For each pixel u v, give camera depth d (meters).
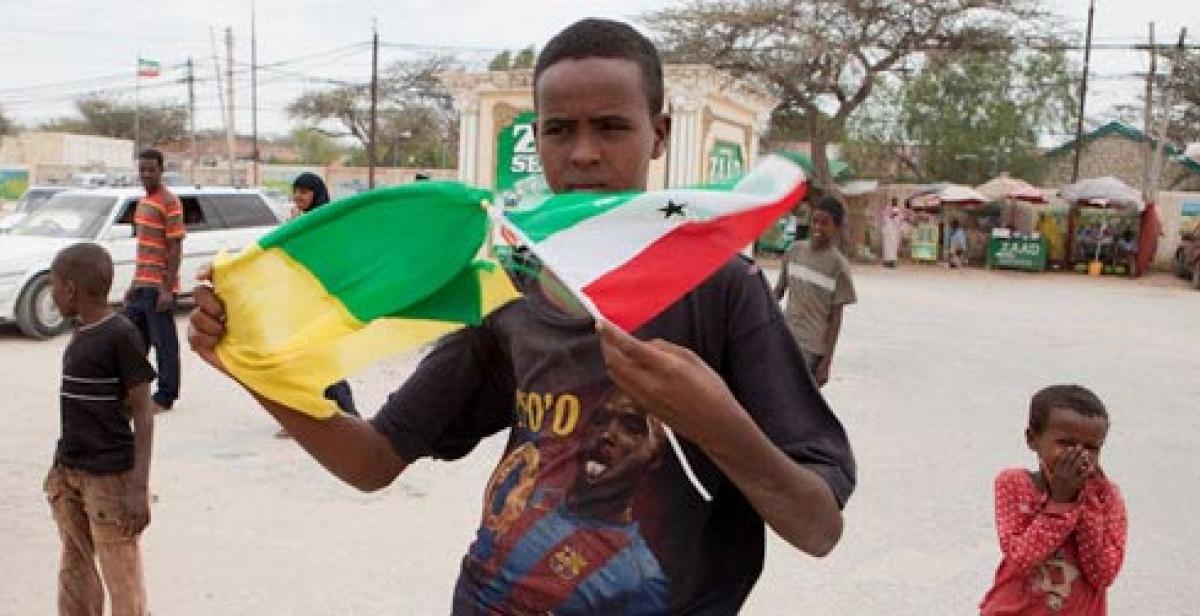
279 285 1.46
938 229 28.73
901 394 9.20
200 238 12.81
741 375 1.33
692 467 1.35
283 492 5.52
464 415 1.67
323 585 4.28
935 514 5.54
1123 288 23.27
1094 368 11.21
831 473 1.26
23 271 10.62
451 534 4.93
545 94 1.41
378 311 1.46
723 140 13.59
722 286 1.35
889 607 4.25
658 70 1.44
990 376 10.39
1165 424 8.29
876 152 33.91
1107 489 2.86
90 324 3.42
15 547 4.60
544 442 1.42
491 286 1.48
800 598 4.32
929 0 27.02
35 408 7.49
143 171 7.38
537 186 1.46
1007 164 32.91
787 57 27.39
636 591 1.34
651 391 1.09
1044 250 27.17
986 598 3.04
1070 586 2.83
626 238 1.22
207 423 7.10
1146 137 32.50
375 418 1.65
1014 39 28.70
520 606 1.40
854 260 28.58
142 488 3.48
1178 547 5.18
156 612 3.97
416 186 1.39
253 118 43.72
